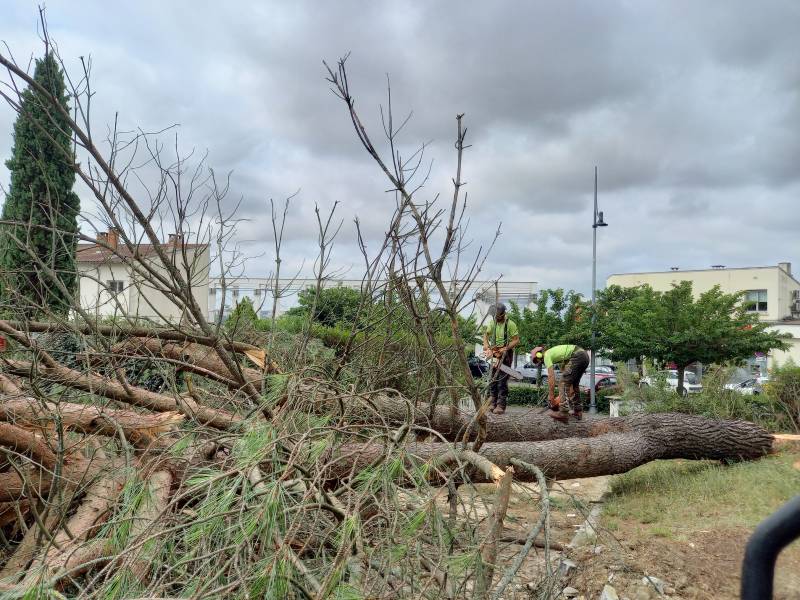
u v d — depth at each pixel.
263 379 4.25
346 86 3.15
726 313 15.36
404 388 5.34
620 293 23.31
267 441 2.77
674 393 10.93
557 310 18.88
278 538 2.14
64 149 3.56
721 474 7.02
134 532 2.61
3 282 4.48
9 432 3.28
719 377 11.02
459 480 3.47
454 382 4.38
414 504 2.56
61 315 4.94
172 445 3.29
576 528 5.18
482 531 3.01
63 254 4.98
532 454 6.01
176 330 4.50
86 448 3.69
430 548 2.64
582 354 7.65
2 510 3.44
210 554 2.15
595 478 7.62
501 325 7.50
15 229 4.71
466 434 3.54
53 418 3.44
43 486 3.41
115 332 4.70
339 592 2.05
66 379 4.14
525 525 5.00
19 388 3.99
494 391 7.59
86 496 3.29
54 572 2.51
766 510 5.46
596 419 7.75
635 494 6.53
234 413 4.42
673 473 7.27
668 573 3.94
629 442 6.79
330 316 6.09
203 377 5.06
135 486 2.89
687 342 15.24
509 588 2.88
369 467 2.71
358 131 3.20
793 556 4.08
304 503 2.37
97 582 2.53
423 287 3.92
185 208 4.28
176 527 2.26
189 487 2.98
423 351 4.96
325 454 2.85
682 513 5.57
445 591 2.37
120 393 4.33
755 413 10.23
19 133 8.03
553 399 7.64
